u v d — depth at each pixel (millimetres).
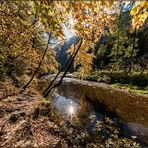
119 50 54938
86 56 18562
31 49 19156
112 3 4074
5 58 16469
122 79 43062
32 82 31188
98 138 10469
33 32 13430
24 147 7754
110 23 9227
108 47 77125
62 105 18156
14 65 25812
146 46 66750
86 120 13602
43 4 4574
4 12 8914
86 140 10094
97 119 13953
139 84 37625
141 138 10828
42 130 10289
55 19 5062
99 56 74312
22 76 30266
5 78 22859
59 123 12266
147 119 14289
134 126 12727
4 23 10469
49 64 25047
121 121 13664
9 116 10852
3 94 16359
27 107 14062
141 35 70062
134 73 44469
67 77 60906
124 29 53156
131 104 19500
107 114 15406
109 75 50219
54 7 4645
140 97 24516
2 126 9336
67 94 25312
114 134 11141
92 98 22562
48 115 13734
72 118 13914
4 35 12844
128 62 58031
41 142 8641
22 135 8828
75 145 9383
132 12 4109
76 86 35406
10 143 7801
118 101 20922
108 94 26250
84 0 4383
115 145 9672
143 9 3951
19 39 14484
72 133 10867
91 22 5461
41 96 19828
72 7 4574
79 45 16766
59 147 8617
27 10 5941
